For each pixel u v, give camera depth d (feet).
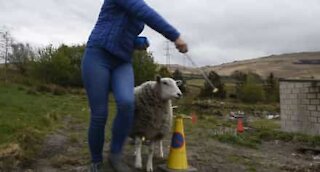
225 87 188.03
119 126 12.74
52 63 141.79
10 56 150.30
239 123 50.60
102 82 13.11
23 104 51.44
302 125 54.24
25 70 147.23
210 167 24.04
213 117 86.22
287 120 57.52
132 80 13.30
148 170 20.83
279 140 43.65
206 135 42.73
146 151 26.50
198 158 26.99
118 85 12.91
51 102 69.15
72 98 90.48
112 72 13.39
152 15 11.99
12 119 34.71
